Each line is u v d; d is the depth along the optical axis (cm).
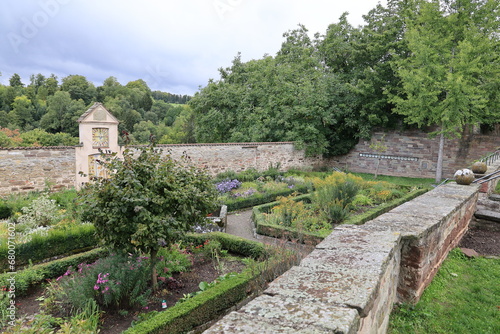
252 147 1667
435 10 1474
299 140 1867
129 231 417
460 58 1347
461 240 565
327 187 948
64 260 510
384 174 2023
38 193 988
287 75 1964
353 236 319
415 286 338
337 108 1927
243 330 147
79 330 330
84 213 417
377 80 1797
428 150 1891
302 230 686
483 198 771
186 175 481
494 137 1719
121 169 420
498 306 354
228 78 2266
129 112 2395
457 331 308
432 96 1453
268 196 1152
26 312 402
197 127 2206
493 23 1396
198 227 736
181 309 355
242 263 559
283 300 181
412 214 424
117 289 386
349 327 150
